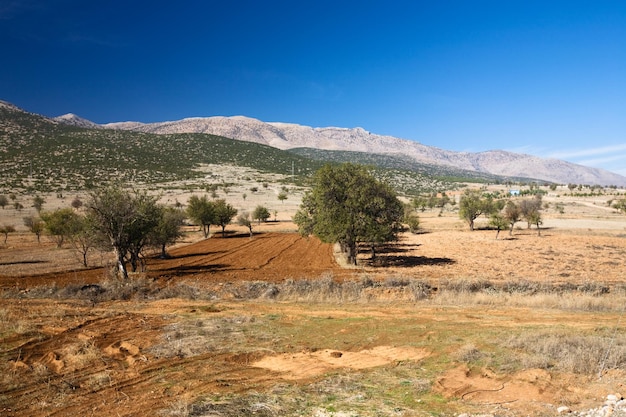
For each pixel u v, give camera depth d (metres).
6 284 26.88
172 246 55.78
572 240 56.97
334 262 39.53
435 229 79.50
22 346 12.07
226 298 20.38
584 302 17.00
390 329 13.08
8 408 7.95
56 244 57.91
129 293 21.22
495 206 80.88
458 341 11.27
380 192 37.16
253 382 9.01
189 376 9.52
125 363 10.70
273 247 53.72
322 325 14.06
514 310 16.17
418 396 7.80
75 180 144.88
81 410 7.79
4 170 153.00
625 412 6.32
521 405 7.16
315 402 7.68
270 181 179.00
